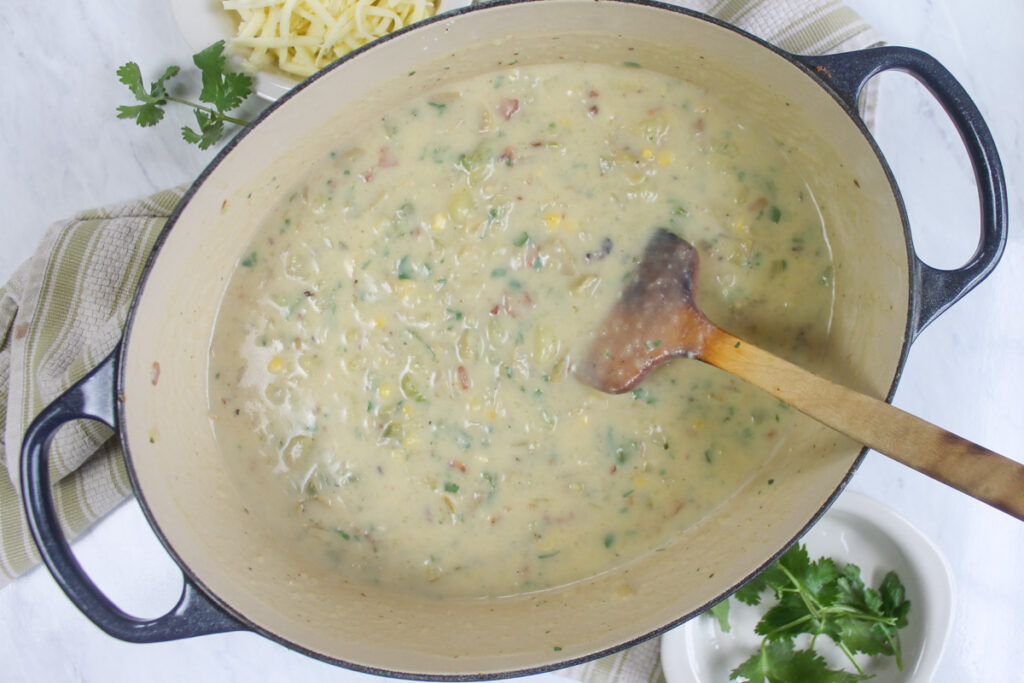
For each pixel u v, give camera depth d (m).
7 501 0.65
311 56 0.66
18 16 0.68
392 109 0.58
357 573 0.59
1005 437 0.65
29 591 0.68
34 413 0.64
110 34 0.68
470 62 0.58
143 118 0.65
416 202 0.58
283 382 0.59
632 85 0.58
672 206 0.58
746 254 0.58
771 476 0.58
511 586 0.59
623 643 0.55
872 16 0.67
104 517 0.67
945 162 0.66
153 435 0.57
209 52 0.64
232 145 0.56
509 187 0.58
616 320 0.57
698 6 0.64
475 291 0.58
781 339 0.58
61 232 0.65
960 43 0.67
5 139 0.69
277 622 0.56
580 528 0.58
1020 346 0.66
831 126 0.55
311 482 0.59
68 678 0.68
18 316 0.65
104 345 0.64
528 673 0.55
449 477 0.58
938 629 0.62
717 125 0.58
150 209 0.67
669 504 0.58
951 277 0.53
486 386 0.58
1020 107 0.67
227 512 0.59
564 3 0.55
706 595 0.56
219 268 0.59
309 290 0.58
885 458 0.66
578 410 0.58
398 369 0.58
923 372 0.66
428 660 0.56
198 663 0.68
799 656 0.62
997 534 0.65
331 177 0.58
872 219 0.56
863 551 0.63
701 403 0.58
